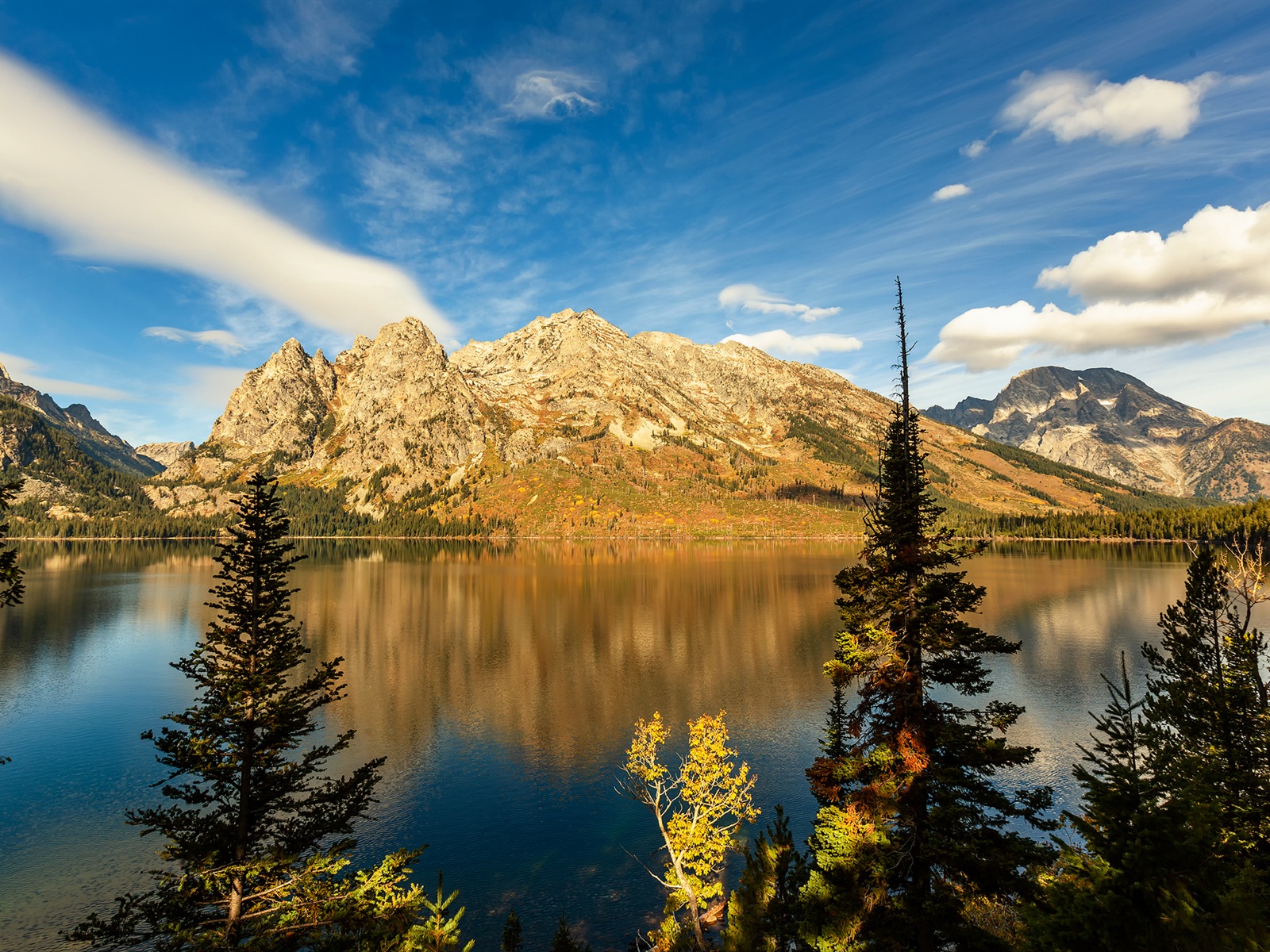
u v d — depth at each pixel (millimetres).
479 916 36156
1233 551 28797
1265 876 15031
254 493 25812
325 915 24359
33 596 155750
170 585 176500
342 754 60062
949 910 20219
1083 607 128875
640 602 146750
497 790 52094
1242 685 26375
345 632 115812
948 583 22391
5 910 36594
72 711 71625
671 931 31797
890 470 23594
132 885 39219
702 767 34594
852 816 21969
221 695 24312
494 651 100938
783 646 102312
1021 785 49906
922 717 22609
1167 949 11859
